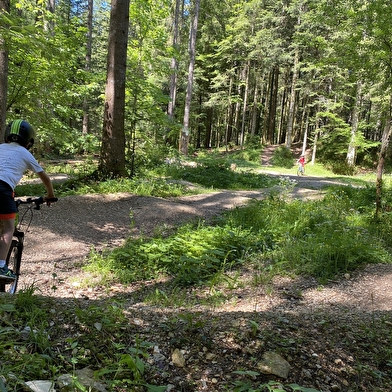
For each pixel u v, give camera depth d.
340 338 3.30
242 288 4.87
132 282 5.06
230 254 6.18
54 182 11.93
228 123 39.16
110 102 10.95
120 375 2.19
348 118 35.25
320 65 9.92
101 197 9.23
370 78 9.10
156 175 14.85
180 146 26.31
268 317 3.52
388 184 16.14
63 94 11.63
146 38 14.59
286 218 8.37
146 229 7.67
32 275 5.01
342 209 9.83
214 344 2.77
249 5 31.86
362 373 2.80
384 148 8.84
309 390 2.12
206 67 38.69
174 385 2.27
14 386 1.82
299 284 5.07
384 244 6.95
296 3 27.12
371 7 7.96
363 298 4.61
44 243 6.20
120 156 11.24
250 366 2.55
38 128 11.43
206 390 2.26
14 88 10.18
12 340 2.25
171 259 5.59
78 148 13.70
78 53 12.05
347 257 5.78
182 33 32.03
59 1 29.84
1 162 3.16
